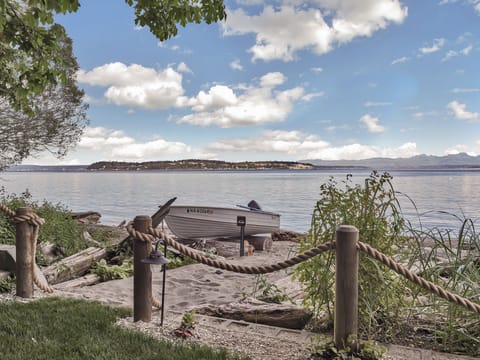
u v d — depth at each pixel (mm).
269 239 13531
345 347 3072
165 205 9922
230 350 3311
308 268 4203
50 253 7879
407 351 3354
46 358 3084
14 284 5508
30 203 11125
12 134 14719
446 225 18578
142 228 3939
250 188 66250
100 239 11945
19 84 5500
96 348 3246
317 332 3973
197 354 3117
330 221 4008
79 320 3979
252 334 3711
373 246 3877
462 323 3705
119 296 5855
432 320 4062
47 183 94062
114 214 27312
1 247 5938
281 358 3180
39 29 4977
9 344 3357
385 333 3758
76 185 82125
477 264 3955
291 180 113188
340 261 3100
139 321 4016
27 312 4227
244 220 11883
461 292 3764
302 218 25359
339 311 3119
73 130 15844
